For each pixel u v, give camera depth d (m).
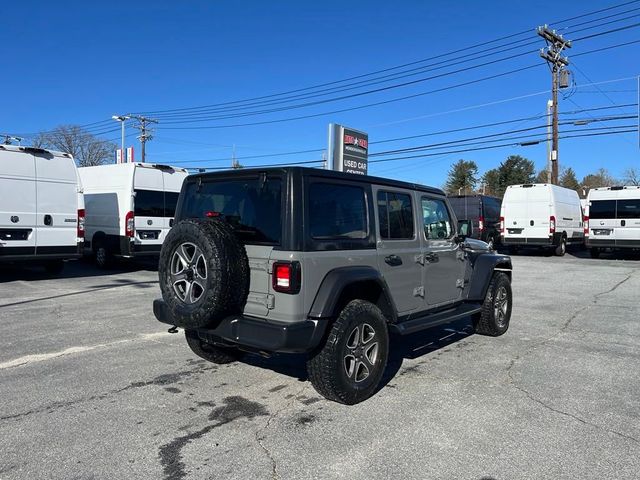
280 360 5.78
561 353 6.26
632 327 7.75
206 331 4.58
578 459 3.55
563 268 16.25
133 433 3.87
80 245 12.23
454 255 6.30
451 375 5.36
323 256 4.36
